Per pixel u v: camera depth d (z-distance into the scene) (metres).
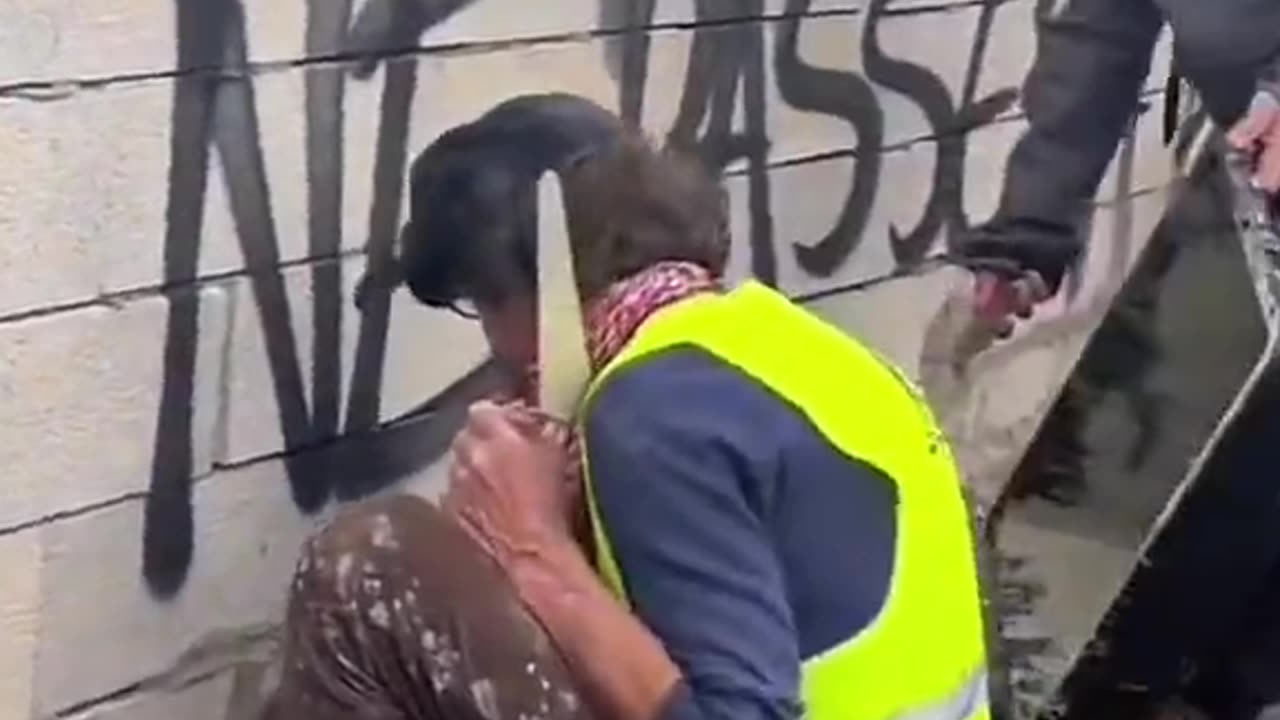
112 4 2.52
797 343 2.25
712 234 2.29
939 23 4.11
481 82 3.07
